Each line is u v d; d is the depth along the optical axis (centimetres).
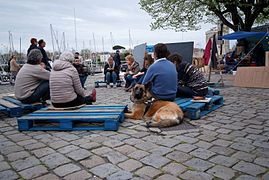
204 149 326
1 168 285
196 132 398
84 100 519
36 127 438
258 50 1430
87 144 354
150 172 265
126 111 512
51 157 312
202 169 270
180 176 256
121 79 1207
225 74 1628
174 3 1786
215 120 471
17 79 549
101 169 275
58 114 443
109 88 1082
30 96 547
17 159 309
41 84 555
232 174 258
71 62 498
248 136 374
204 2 1617
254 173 259
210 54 1048
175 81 497
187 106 484
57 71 475
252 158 295
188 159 296
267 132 393
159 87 488
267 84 934
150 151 323
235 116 500
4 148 348
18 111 543
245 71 1012
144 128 426
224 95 777
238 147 330
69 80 470
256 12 1673
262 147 329
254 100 677
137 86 485
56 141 371
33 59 546
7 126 468
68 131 421
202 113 516
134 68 951
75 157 309
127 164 286
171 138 372
